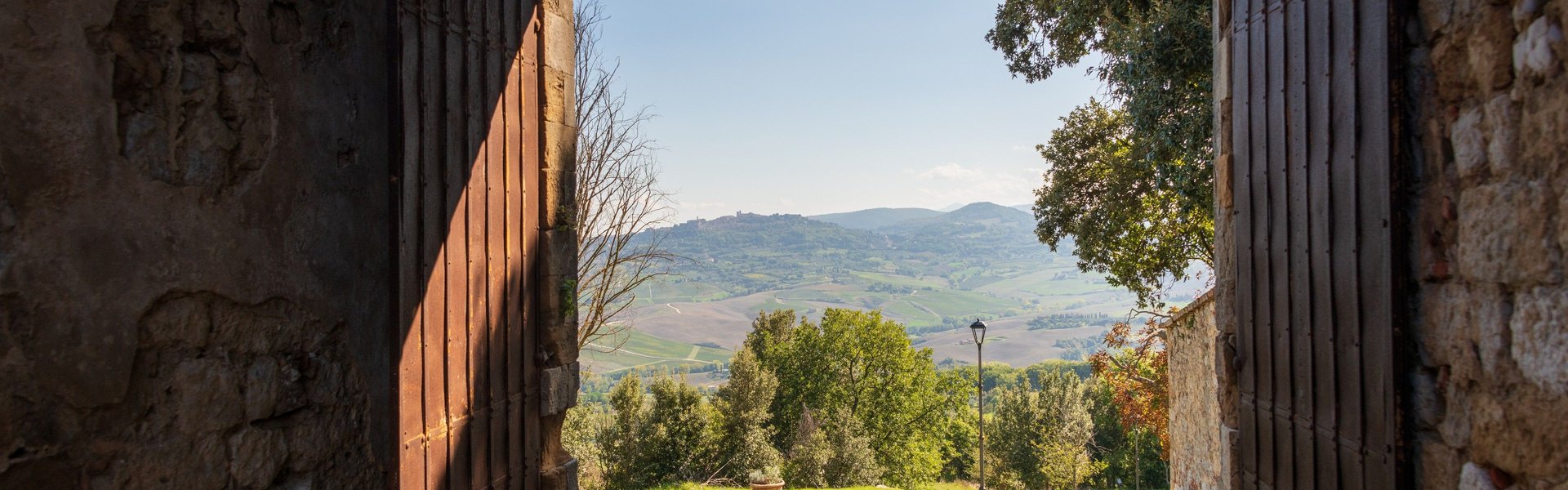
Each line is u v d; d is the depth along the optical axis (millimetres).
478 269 3541
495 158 3705
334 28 2939
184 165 2412
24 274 2025
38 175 2057
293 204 2760
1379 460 2582
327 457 2902
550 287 4164
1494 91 2176
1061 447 33000
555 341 4207
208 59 2496
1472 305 2268
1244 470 3564
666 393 22953
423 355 3139
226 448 2559
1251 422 3479
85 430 2178
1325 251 2844
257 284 2635
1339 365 2779
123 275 2250
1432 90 2436
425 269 3146
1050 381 37219
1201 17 7520
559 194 4281
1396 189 2479
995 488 31953
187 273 2418
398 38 3021
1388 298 2512
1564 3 1905
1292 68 3055
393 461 2973
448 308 3307
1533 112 2012
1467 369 2293
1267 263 3281
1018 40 11742
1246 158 3467
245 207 2594
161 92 2359
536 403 4074
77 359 2146
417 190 3115
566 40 4379
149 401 2334
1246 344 3506
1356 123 2650
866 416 30047
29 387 2049
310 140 2826
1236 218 3590
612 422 21297
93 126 2184
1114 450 35844
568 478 4207
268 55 2680
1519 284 2080
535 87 4109
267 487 2691
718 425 24453
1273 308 3246
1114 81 9398
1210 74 7664
